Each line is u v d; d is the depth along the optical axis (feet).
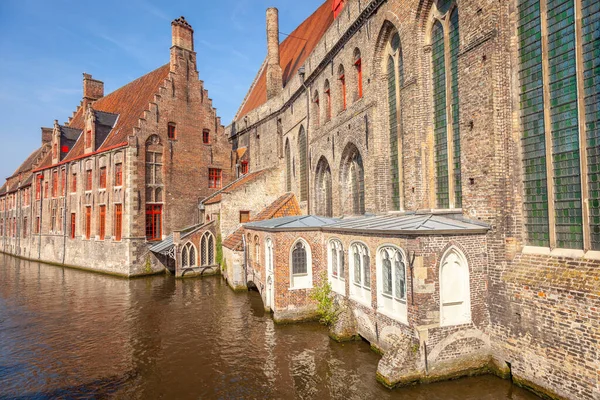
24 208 154.92
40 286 86.43
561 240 29.63
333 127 71.31
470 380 32.24
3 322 58.08
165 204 103.40
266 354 41.55
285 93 98.12
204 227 94.17
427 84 45.98
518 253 32.55
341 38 66.08
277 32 110.93
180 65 108.27
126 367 40.50
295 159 94.48
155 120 102.58
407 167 47.78
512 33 33.40
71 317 60.18
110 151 103.50
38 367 41.01
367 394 31.01
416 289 31.94
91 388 35.94
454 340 32.50
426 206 45.55
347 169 69.15
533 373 29.37
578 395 26.00
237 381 35.88
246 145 126.52
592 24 27.07
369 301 40.81
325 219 59.00
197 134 111.24
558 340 27.45
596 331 24.89
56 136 128.67
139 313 61.36
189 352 43.88
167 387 35.50
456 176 41.01
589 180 27.30
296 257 51.98
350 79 64.49
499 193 33.22
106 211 103.86
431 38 45.42
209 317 57.47
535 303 29.22
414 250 32.19
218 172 115.96
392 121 54.34
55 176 131.23
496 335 32.86
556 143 29.91
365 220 48.88
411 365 31.58
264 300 59.57
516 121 33.22
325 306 49.49
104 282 90.07
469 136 36.52
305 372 36.50
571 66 28.68
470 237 33.37
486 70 34.42
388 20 51.75
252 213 99.30
